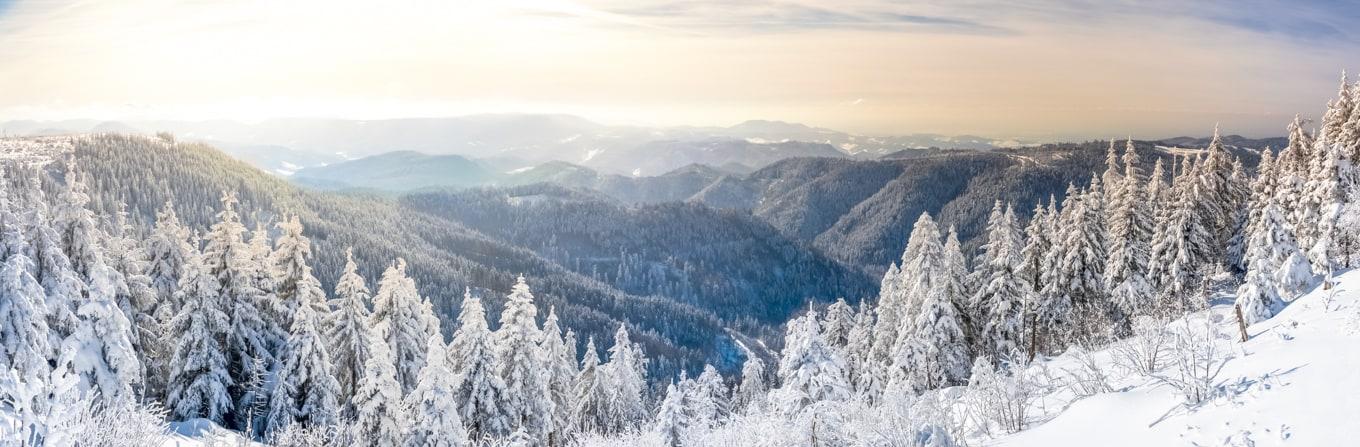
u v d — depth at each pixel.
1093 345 30.84
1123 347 19.55
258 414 32.38
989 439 17.36
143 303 32.25
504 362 35.56
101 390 26.25
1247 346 17.56
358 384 33.88
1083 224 41.34
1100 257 40.91
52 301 25.61
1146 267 41.62
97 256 28.11
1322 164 32.78
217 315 31.12
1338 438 11.06
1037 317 41.09
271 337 33.81
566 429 41.00
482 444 31.36
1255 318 22.52
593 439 38.47
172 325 30.88
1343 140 37.72
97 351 26.86
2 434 10.70
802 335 23.83
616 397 47.72
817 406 17.72
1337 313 18.05
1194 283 39.16
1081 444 14.74
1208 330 17.58
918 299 40.69
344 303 34.16
